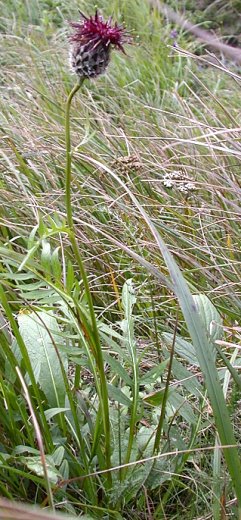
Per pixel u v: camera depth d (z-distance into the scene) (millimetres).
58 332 346
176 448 372
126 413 385
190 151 713
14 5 1467
